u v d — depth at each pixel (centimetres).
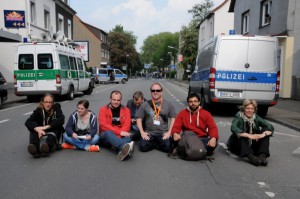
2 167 529
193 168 534
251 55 1062
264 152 561
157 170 519
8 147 667
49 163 552
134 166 539
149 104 645
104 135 618
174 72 8656
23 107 1407
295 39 1711
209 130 605
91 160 571
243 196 413
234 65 1064
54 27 3083
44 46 1567
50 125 608
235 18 2672
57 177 480
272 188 445
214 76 1071
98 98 1878
